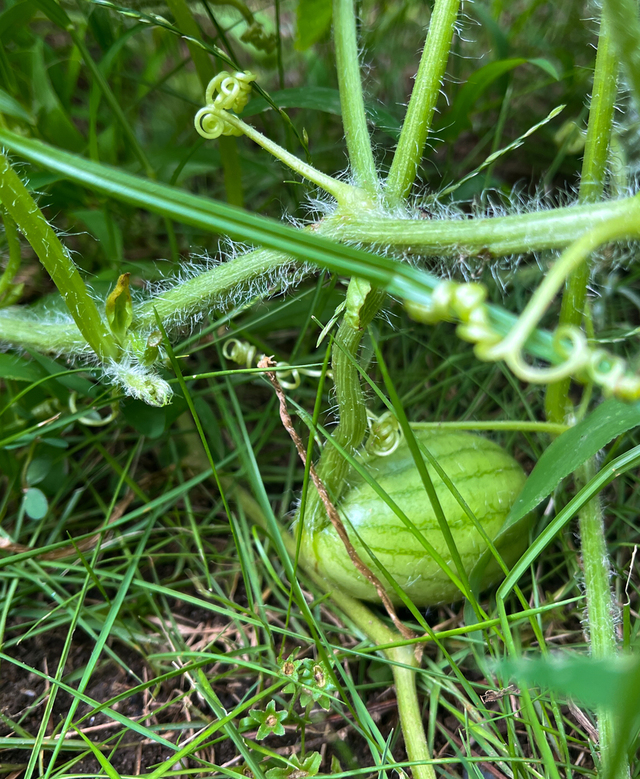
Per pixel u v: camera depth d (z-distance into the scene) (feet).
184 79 1.39
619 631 0.77
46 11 0.90
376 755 0.70
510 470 0.84
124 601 0.90
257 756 0.74
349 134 0.77
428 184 1.38
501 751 0.74
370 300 0.69
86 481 1.00
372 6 1.47
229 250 1.12
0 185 0.62
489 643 0.75
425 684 0.80
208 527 0.97
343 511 0.80
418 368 1.18
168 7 1.07
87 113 1.24
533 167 1.50
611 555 0.92
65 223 1.20
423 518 0.78
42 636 0.86
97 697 0.81
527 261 1.36
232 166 1.07
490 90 1.44
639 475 1.01
